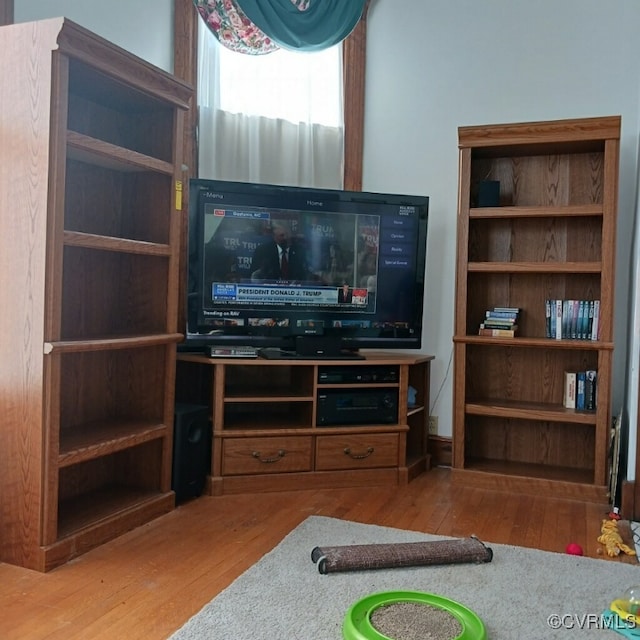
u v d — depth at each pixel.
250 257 3.25
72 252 2.68
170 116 2.77
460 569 2.26
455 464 3.38
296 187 3.30
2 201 2.21
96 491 2.79
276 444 3.15
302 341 3.30
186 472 2.94
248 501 2.99
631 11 3.38
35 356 2.16
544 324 3.52
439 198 3.73
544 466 3.49
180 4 3.40
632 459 2.93
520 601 2.03
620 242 3.40
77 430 2.61
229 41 3.44
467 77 3.67
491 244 3.60
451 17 3.69
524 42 3.57
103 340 2.37
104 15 2.92
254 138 3.58
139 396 2.87
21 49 2.17
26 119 2.16
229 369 3.59
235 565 2.26
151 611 1.92
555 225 3.50
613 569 2.29
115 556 2.32
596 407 3.22
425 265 3.69
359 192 3.39
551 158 3.49
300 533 2.56
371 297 3.44
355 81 3.76
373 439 3.30
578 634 1.83
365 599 1.90
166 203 2.78
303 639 1.76
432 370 3.76
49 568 2.18
